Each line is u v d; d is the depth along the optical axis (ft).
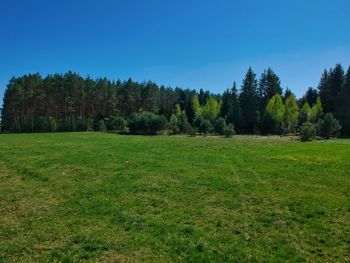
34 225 46.29
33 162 104.22
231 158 107.34
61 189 67.97
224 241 40.40
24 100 406.82
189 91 560.61
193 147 144.97
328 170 83.97
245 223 46.80
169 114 465.88
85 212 51.88
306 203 55.52
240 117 337.31
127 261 35.37
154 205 55.67
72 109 421.59
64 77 449.06
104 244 39.27
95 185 70.69
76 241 40.63
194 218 49.06
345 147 135.95
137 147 146.92
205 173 82.12
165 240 40.65
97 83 463.42
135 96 473.67
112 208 53.52
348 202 55.52
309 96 408.87
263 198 59.41
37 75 431.43
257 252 37.32
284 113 312.71
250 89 369.50
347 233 42.14
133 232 43.39
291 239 40.91
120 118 362.53
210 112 362.33
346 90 324.60
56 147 150.92
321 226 44.80
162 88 568.00
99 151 131.44
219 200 58.34
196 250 37.86
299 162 96.99
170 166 92.68
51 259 35.88
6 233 43.42
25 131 383.65
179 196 61.16
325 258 35.78
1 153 127.85
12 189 68.80
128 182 72.95
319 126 242.17
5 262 35.09
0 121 408.46
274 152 121.80
